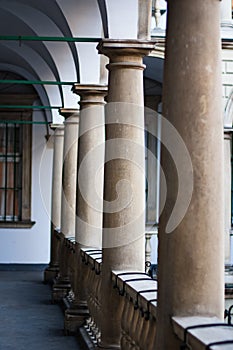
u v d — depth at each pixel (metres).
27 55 17.06
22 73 20.91
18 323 12.18
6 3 13.80
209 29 5.01
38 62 17.14
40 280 19.08
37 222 22.23
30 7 13.77
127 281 7.30
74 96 14.88
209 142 5.00
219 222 5.04
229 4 15.96
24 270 22.05
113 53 8.11
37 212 22.23
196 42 5.00
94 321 9.95
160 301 5.24
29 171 22.19
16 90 22.02
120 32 8.34
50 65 15.36
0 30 15.33
